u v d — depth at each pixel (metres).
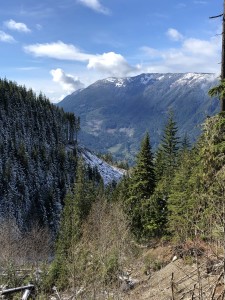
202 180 11.89
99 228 28.19
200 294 5.41
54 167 133.62
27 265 28.80
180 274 12.26
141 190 34.53
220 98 11.97
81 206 50.81
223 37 12.12
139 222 31.83
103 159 184.50
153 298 11.12
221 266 5.20
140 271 18.83
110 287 11.35
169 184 32.28
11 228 51.66
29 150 141.88
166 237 24.41
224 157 11.12
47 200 108.75
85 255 14.88
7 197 105.25
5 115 142.88
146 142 35.47
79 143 177.12
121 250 20.06
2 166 115.12
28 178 118.88
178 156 48.47
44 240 47.53
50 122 162.00
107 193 64.81
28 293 17.62
